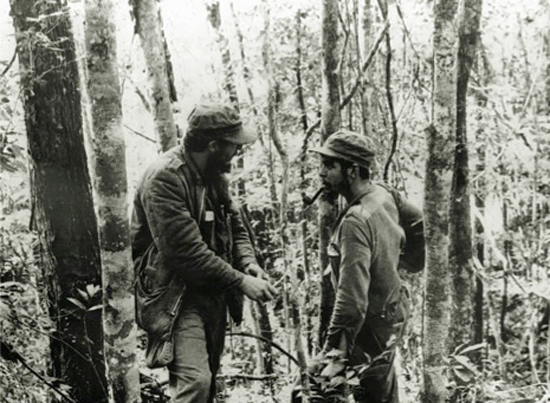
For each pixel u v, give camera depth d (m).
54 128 4.66
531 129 7.73
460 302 5.15
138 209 4.04
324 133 5.10
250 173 9.87
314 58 9.23
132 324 3.68
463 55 4.90
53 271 4.73
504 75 9.29
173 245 3.84
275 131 5.86
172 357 3.90
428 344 3.84
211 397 4.15
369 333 4.31
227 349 8.93
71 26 4.72
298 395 4.25
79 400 4.71
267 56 7.97
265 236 9.69
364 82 6.47
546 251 8.30
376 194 4.30
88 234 4.76
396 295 4.30
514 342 9.30
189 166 3.96
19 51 4.64
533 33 9.77
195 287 4.02
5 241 5.78
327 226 5.01
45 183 4.67
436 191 3.71
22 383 4.05
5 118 4.94
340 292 4.09
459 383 4.52
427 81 7.61
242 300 4.21
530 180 8.23
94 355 4.74
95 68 3.46
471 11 4.93
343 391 4.10
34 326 4.66
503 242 8.70
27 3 4.61
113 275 3.61
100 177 3.54
